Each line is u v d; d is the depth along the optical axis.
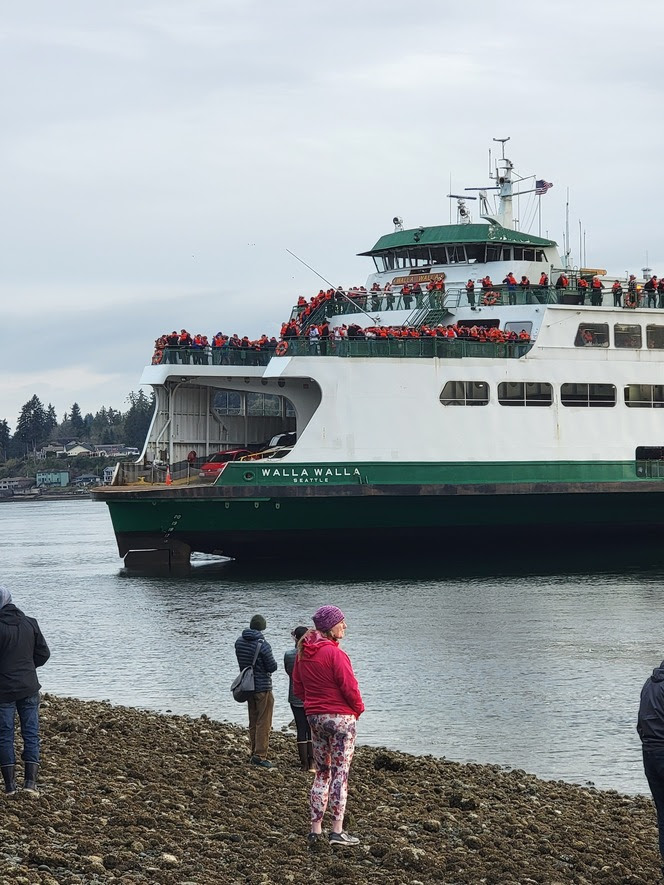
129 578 42.12
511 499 42.94
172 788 14.36
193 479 43.31
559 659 26.50
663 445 45.16
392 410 41.59
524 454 43.03
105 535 78.88
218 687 24.94
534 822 14.26
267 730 16.38
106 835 11.78
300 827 12.91
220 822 12.88
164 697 24.06
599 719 21.41
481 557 44.25
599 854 12.93
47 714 19.77
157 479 44.81
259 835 12.50
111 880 10.39
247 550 42.41
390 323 46.69
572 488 43.38
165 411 45.81
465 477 42.25
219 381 43.75
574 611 32.50
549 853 12.82
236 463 40.50
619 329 44.78
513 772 17.77
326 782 12.09
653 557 44.19
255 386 43.56
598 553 45.31
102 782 14.23
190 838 12.03
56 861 10.68
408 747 19.83
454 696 23.34
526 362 43.12
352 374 41.28
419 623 31.05
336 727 11.80
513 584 37.81
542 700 22.89
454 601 34.53
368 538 42.41
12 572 48.19
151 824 12.35
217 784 14.82
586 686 23.95
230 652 28.58
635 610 32.50
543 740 20.09
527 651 27.41
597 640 28.50
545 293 44.44
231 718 22.20
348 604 34.34
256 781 15.30
